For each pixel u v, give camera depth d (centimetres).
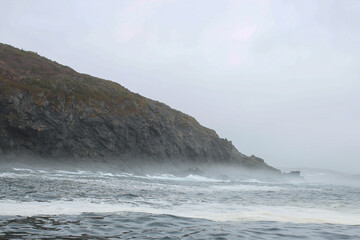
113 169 5291
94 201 1545
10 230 861
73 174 4194
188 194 2302
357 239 970
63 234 861
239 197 2295
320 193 3297
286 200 2230
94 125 5462
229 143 8794
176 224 1083
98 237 856
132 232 935
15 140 4700
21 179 2583
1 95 4656
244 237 936
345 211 1662
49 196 1599
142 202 1642
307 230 1078
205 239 891
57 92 5516
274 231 1041
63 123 5066
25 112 4784
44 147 4894
